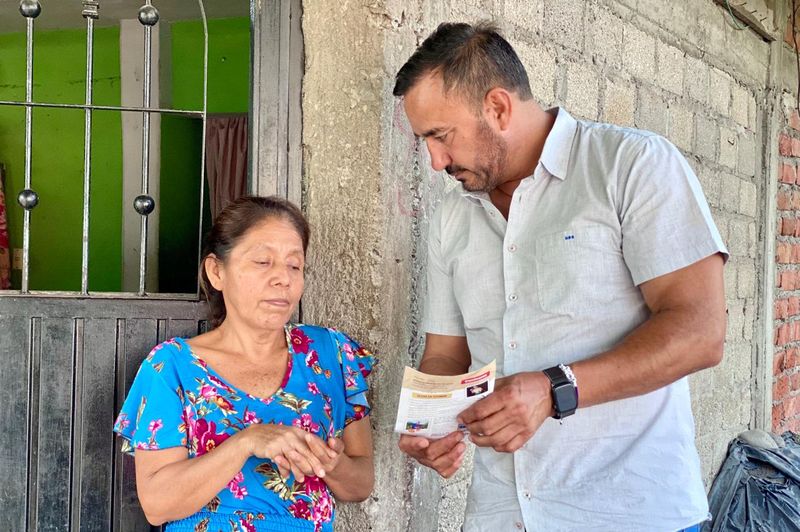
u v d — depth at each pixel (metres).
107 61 4.92
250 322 1.67
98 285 5.10
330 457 1.52
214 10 4.53
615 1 3.04
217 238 1.71
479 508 1.64
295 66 2.06
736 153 4.16
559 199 1.51
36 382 1.99
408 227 2.06
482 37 1.47
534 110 1.54
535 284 1.51
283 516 1.62
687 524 1.45
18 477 1.99
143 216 2.09
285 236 1.69
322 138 2.04
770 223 4.48
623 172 1.44
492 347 1.62
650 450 1.46
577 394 1.35
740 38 4.18
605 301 1.46
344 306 2.00
